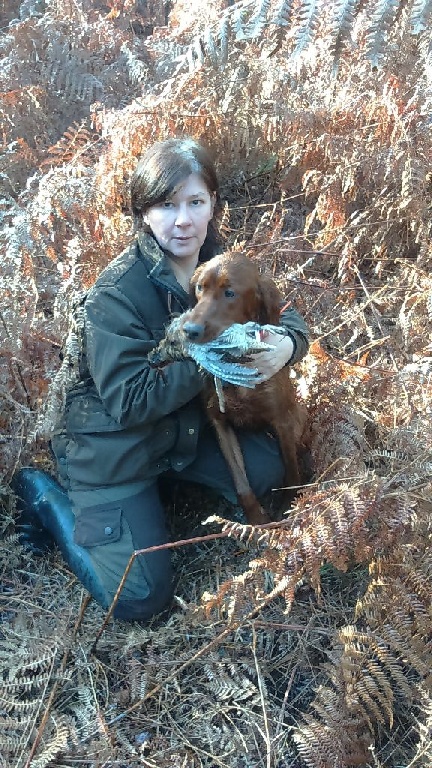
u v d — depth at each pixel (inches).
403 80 66.7
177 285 48.7
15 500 55.1
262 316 46.2
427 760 38.3
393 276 68.7
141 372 46.3
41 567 52.7
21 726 41.1
